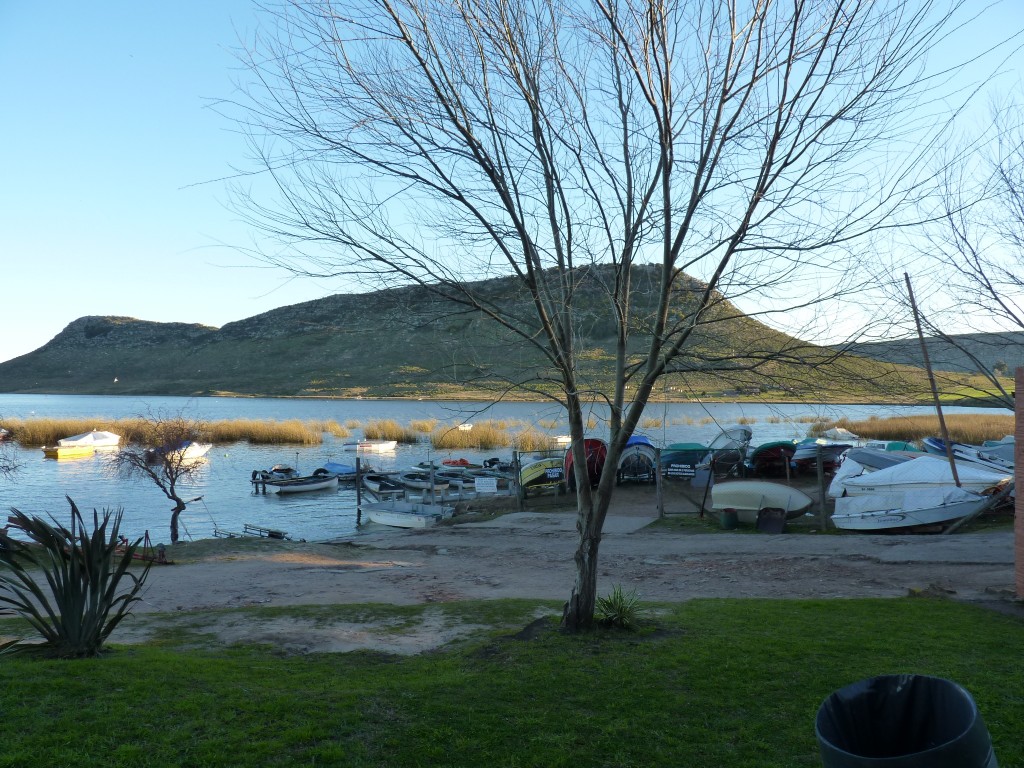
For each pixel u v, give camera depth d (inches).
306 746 217.8
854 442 1644.9
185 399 6481.3
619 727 237.8
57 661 296.2
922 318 342.3
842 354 281.9
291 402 5807.1
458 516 1149.7
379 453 2212.1
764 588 574.9
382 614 482.6
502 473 1571.1
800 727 238.2
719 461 1282.0
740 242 285.7
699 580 618.5
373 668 325.4
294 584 640.4
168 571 706.2
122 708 240.5
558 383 332.2
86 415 4109.3
